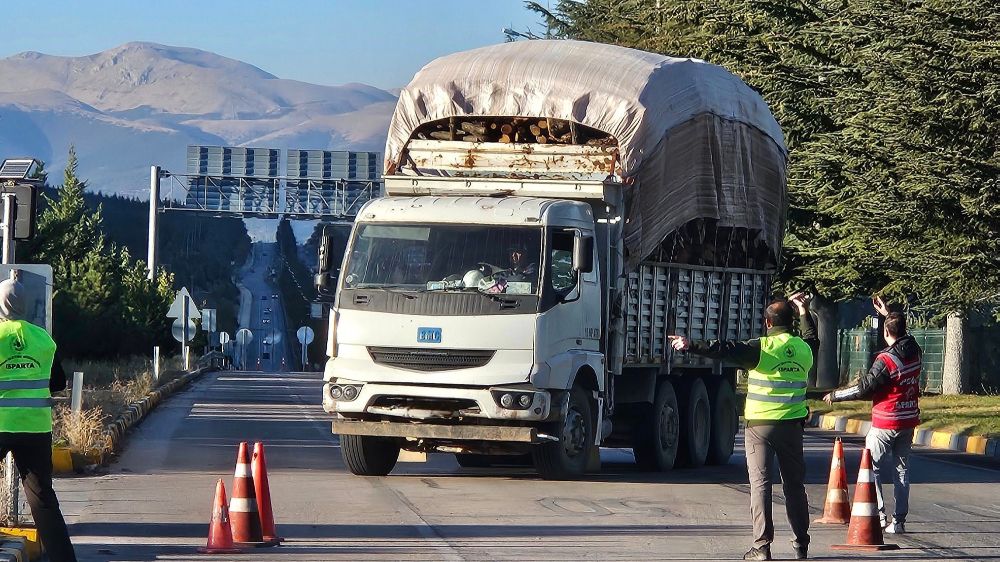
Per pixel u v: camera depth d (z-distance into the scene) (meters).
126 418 36.78
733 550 17.16
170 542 17.14
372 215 24.44
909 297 49.12
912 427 19.31
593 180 24.70
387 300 23.73
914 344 19.38
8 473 16.91
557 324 23.45
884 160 39.22
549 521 19.47
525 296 23.33
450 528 18.64
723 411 30.92
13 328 14.37
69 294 76.38
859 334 70.56
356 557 16.17
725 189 28.59
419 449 24.58
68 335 75.50
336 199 107.81
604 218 25.00
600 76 25.34
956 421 40.00
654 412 27.48
